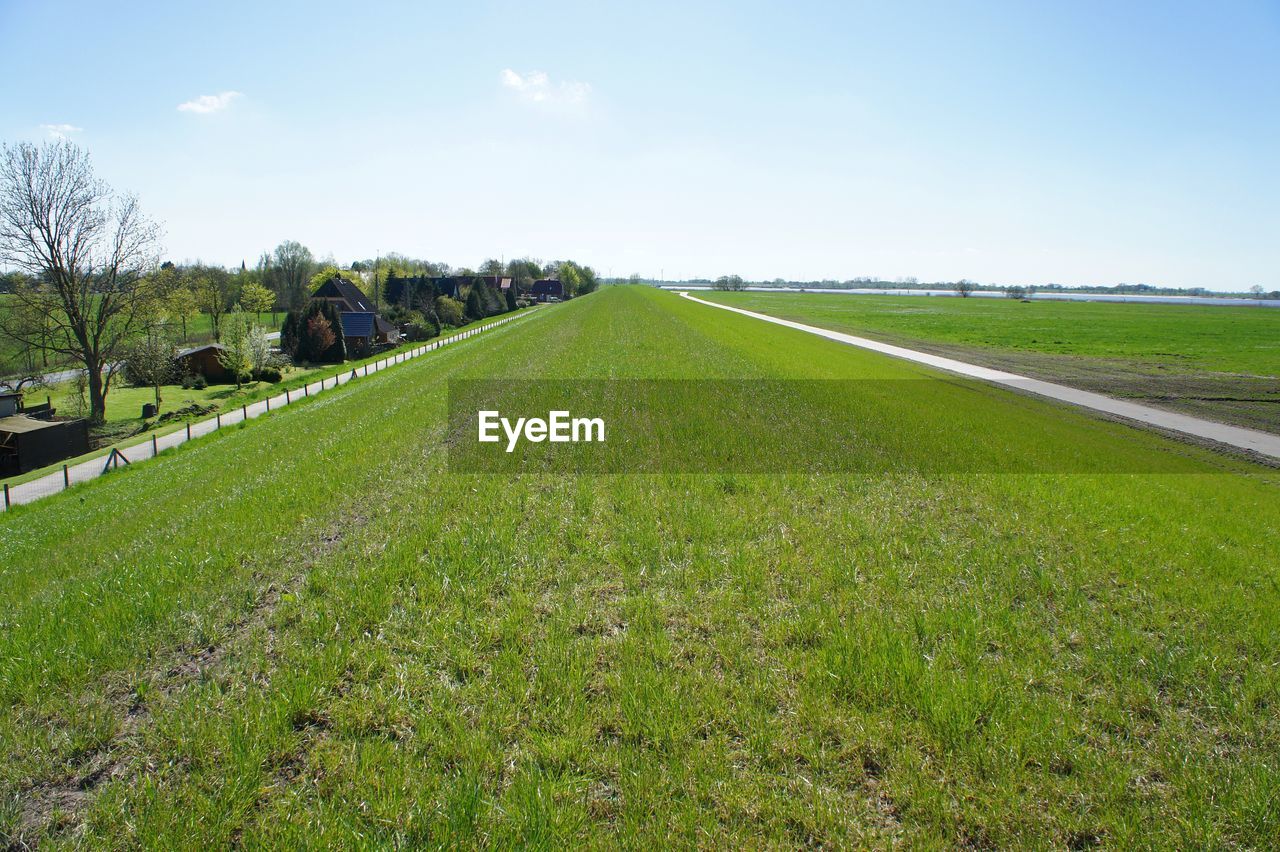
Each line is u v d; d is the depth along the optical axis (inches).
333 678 244.1
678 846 170.6
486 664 253.1
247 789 192.9
